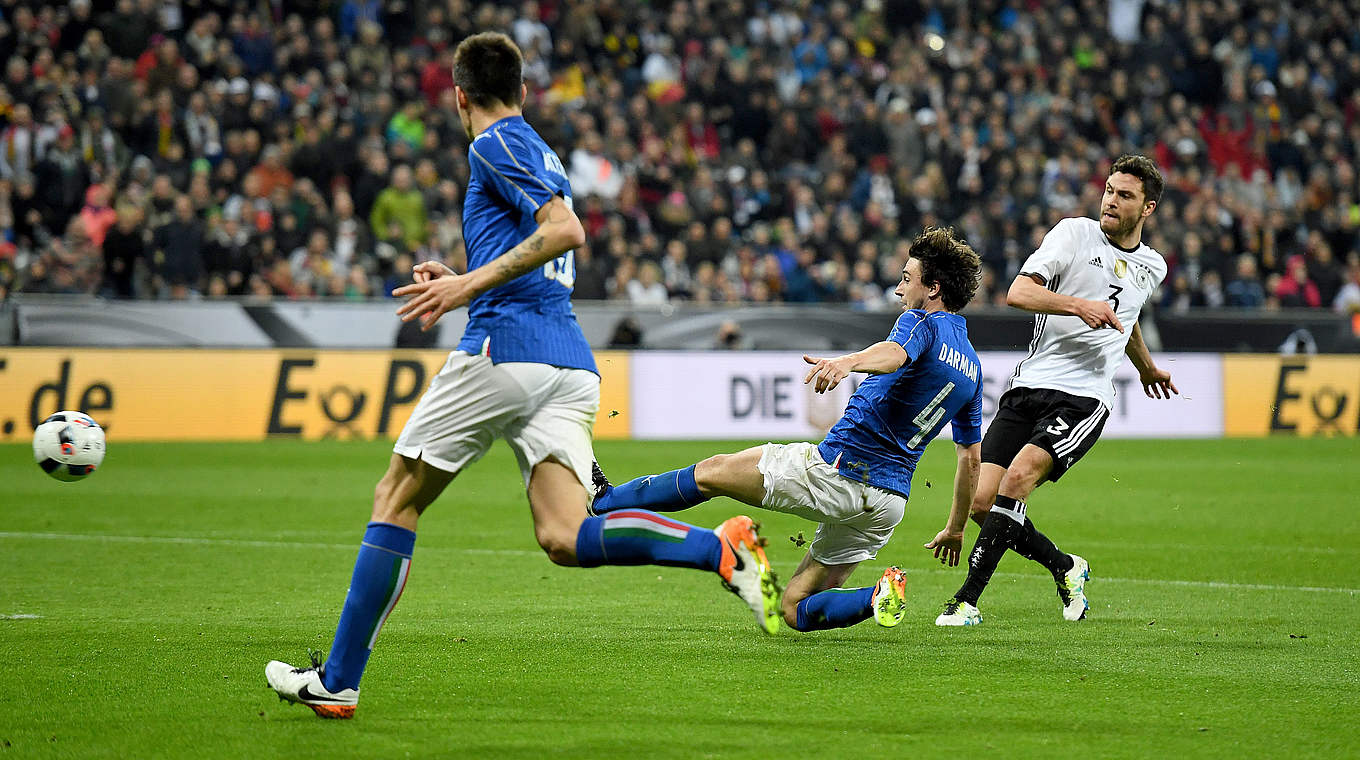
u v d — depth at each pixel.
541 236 14.12
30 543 29.70
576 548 14.40
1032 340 22.86
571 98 75.94
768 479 19.03
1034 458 21.55
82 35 68.25
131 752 13.51
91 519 33.91
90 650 18.53
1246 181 84.56
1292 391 68.25
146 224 60.84
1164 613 22.39
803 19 86.56
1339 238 80.25
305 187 63.44
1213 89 88.50
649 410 61.12
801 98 79.06
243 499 38.25
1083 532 33.78
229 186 64.56
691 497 19.64
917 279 19.45
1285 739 14.12
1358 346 69.75
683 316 62.62
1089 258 22.31
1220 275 74.38
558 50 77.88
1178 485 45.25
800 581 19.81
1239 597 24.20
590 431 15.25
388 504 14.73
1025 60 86.31
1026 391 22.39
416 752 13.52
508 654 18.45
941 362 18.81
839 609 18.84
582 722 14.71
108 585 24.38
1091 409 21.95
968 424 19.92
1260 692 16.30
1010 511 21.28
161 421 56.50
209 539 30.67
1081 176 80.44
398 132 69.25
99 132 62.91
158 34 69.31
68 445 22.84
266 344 58.00
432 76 72.50
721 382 62.06
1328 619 21.75
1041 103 83.75
